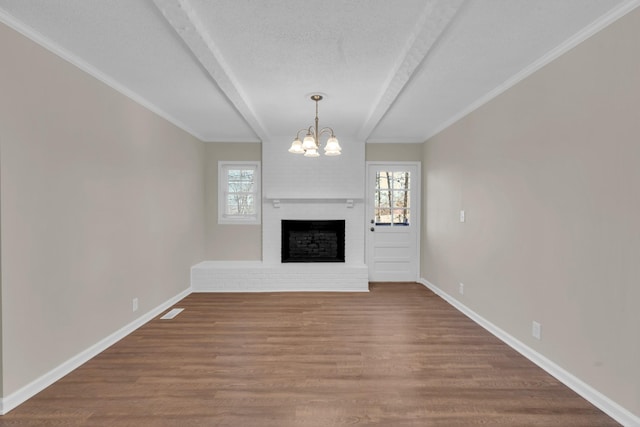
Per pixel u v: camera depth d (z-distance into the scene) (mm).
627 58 1919
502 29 2195
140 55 2580
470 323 3648
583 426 1934
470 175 3836
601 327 2098
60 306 2475
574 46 2295
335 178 5516
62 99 2482
